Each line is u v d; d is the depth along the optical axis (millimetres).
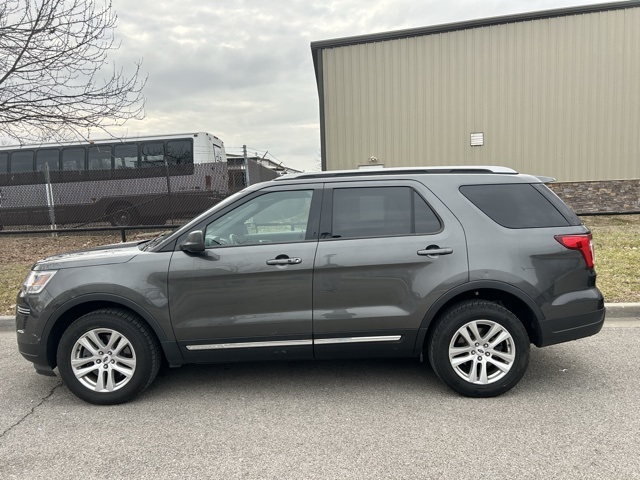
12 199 13828
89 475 2701
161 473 2703
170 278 3555
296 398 3678
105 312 3619
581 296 3578
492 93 13031
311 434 3113
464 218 3621
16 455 2941
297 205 3744
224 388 3908
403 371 4172
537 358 4375
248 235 3738
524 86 12875
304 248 3584
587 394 3607
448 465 2707
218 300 3566
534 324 3576
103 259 3660
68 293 3559
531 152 13023
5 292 7137
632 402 3455
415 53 13305
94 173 13641
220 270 3543
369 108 13656
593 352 4477
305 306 3570
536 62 12758
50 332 3615
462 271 3502
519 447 2879
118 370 3617
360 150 13805
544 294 3520
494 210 3662
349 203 3715
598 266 7230
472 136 13219
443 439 3000
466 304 3557
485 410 3385
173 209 13453
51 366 3705
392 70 13453
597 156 12758
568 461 2717
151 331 3670
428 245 3549
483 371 3553
